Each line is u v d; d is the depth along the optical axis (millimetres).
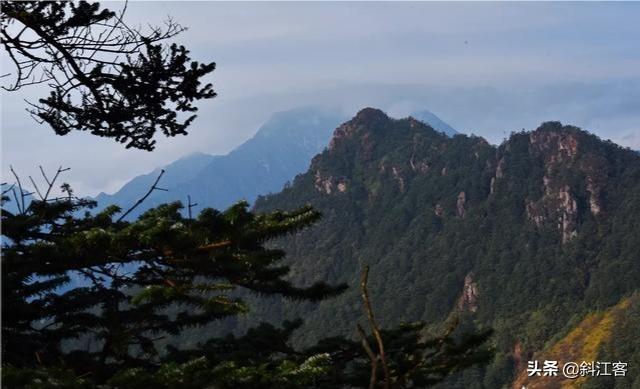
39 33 8195
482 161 189500
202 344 7316
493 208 171750
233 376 5121
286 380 5184
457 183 189875
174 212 5719
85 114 8938
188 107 9188
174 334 6934
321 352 6879
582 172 163750
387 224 188875
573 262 143125
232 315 5547
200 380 5031
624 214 148875
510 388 118125
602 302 126188
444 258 162750
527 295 138875
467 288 149375
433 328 142375
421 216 184750
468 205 180000
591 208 156375
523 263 147875
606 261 137500
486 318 139750
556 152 174875
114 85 8797
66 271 5562
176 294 5328
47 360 6145
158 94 8992
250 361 6641
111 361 6898
